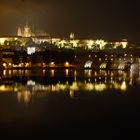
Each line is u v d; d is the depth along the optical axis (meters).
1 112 77.25
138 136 59.19
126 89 116.50
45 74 178.50
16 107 83.00
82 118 72.06
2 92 108.00
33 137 58.44
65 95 102.06
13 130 62.44
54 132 61.38
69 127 64.56
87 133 60.88
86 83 135.00
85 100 93.44
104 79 153.38
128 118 72.06
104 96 100.62
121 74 190.75
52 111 78.56
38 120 69.88
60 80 146.25
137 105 86.50
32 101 91.38
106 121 69.31
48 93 106.12
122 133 60.97
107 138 58.09
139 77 167.25
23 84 129.38
